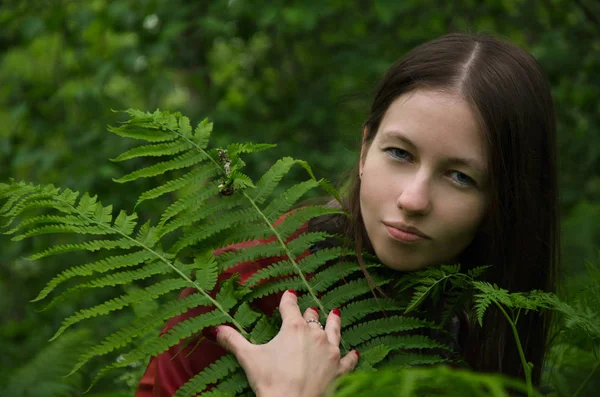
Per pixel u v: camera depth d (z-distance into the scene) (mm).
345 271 1631
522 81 1655
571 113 4977
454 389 1010
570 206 4633
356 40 5094
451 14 5211
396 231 1558
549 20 5297
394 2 4547
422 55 1622
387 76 1681
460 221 1570
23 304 4543
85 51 5027
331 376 1393
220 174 1620
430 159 1525
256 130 4770
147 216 4422
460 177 1555
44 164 4293
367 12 5277
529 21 5328
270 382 1356
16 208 1491
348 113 4480
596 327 1675
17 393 2404
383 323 1576
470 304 1802
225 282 1521
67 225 1492
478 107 1536
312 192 4301
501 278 1772
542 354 1881
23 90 4906
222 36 4812
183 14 4605
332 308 1583
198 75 4836
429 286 1633
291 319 1447
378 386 984
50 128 4691
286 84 5328
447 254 1610
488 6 5258
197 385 1391
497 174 1574
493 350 1813
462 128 1524
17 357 3385
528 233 1730
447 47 1635
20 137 4703
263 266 1696
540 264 1820
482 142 1548
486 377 862
